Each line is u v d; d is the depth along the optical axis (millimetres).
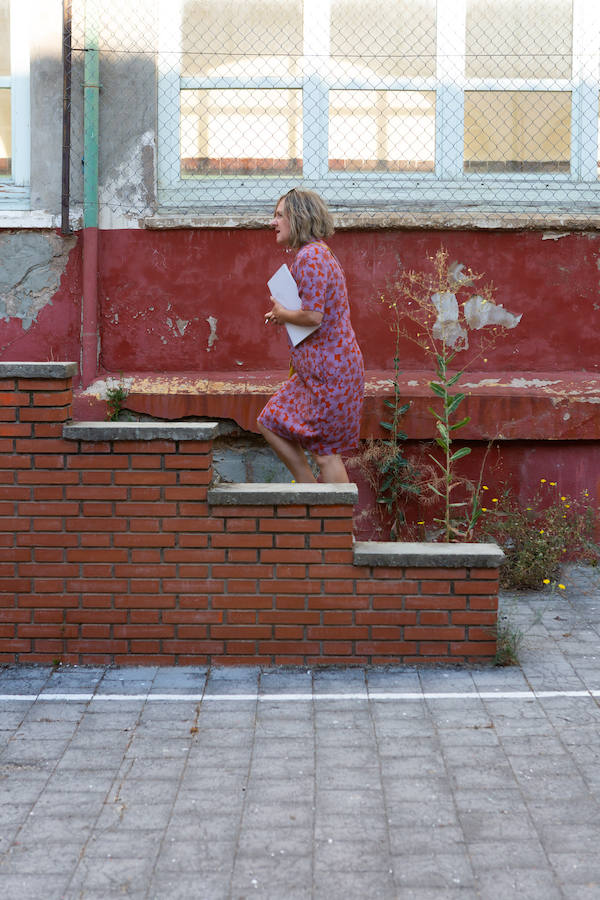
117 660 5027
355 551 4934
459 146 7121
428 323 6938
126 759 3986
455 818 3506
